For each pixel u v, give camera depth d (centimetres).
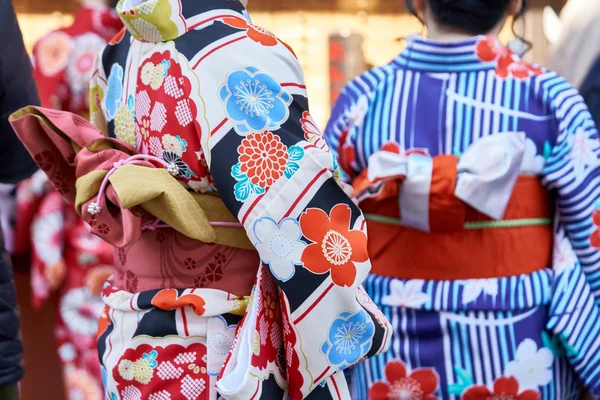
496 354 186
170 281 139
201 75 131
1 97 180
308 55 438
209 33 133
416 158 183
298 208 126
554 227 195
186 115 132
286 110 131
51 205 268
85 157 141
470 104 184
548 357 190
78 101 268
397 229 190
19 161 191
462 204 181
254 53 131
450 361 188
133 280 143
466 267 185
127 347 139
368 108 192
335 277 126
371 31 443
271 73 132
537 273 189
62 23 398
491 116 183
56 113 146
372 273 195
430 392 190
